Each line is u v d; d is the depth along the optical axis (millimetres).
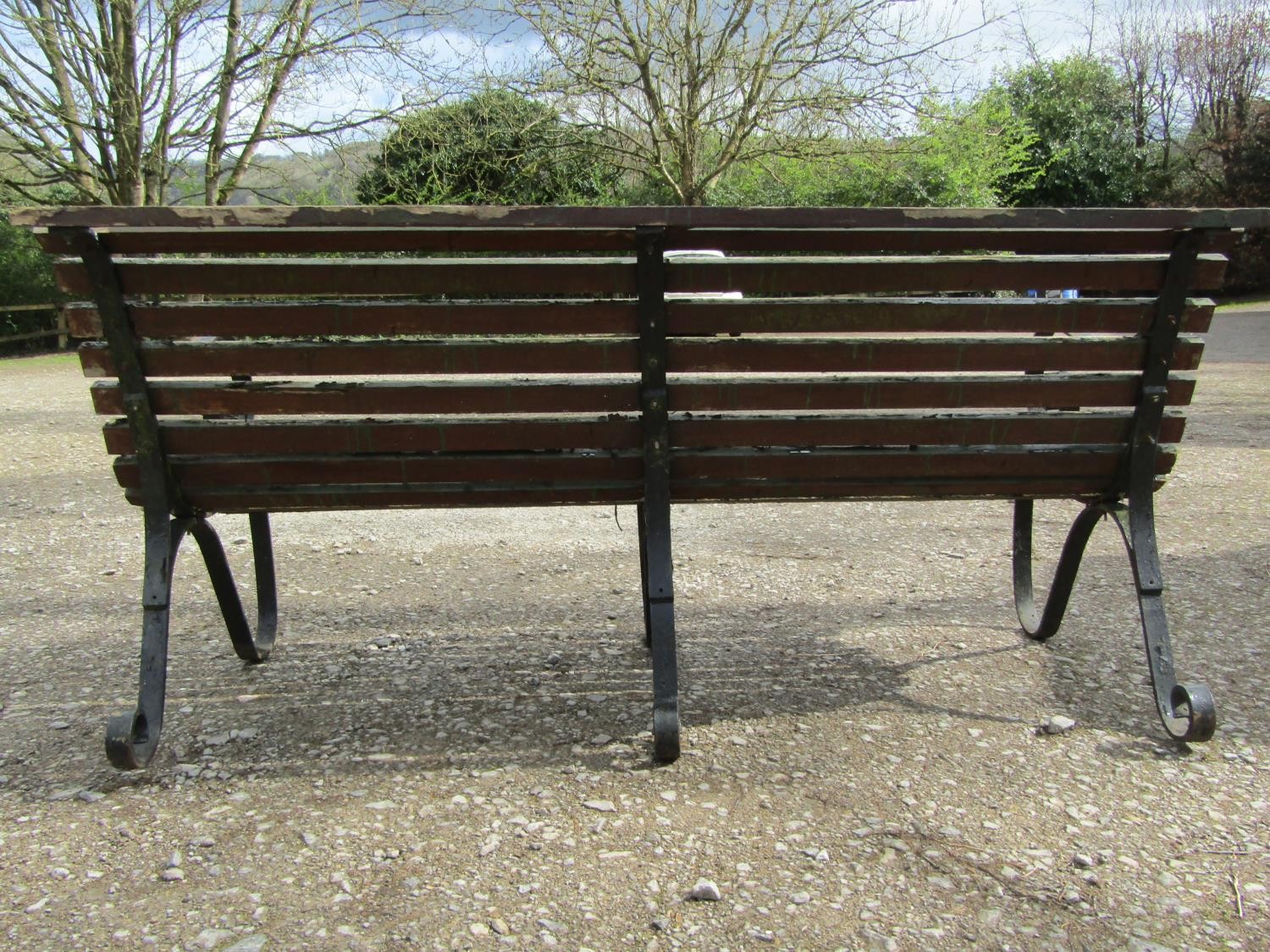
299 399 2494
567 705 2881
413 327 2445
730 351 2504
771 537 5043
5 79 13469
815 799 2291
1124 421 2678
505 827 2176
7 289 22234
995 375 2645
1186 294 2521
